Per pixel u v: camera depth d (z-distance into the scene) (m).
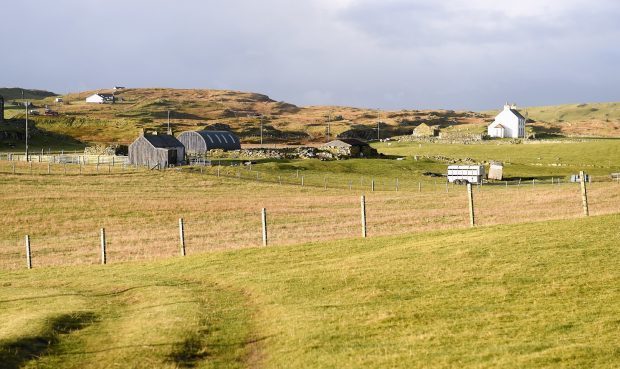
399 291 25.70
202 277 33.03
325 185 107.12
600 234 31.23
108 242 56.84
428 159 152.38
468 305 23.05
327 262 32.75
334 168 129.00
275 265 33.56
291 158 144.25
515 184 115.75
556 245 29.88
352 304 24.59
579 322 20.09
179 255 43.22
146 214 73.75
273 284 28.91
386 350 19.23
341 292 26.50
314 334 21.31
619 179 111.62
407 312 22.86
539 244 30.34
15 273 40.62
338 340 20.62
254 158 140.75
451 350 18.69
